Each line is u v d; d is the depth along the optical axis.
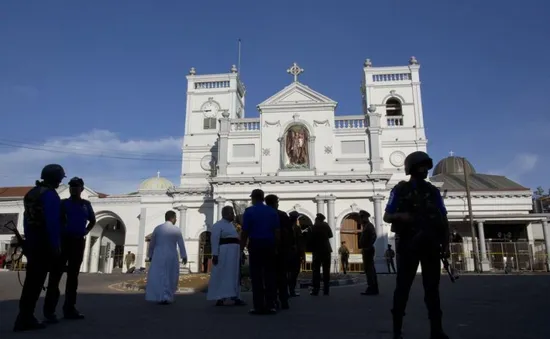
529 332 6.12
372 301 10.80
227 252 10.12
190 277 20.28
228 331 6.39
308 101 37.94
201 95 43.25
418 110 40.16
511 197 42.78
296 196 35.88
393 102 41.25
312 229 12.98
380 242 34.22
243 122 38.88
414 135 39.59
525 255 39.12
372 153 36.41
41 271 6.58
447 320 7.29
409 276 5.57
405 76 41.28
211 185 37.75
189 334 6.14
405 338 5.83
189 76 43.78
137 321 7.36
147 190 42.00
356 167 36.56
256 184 36.34
